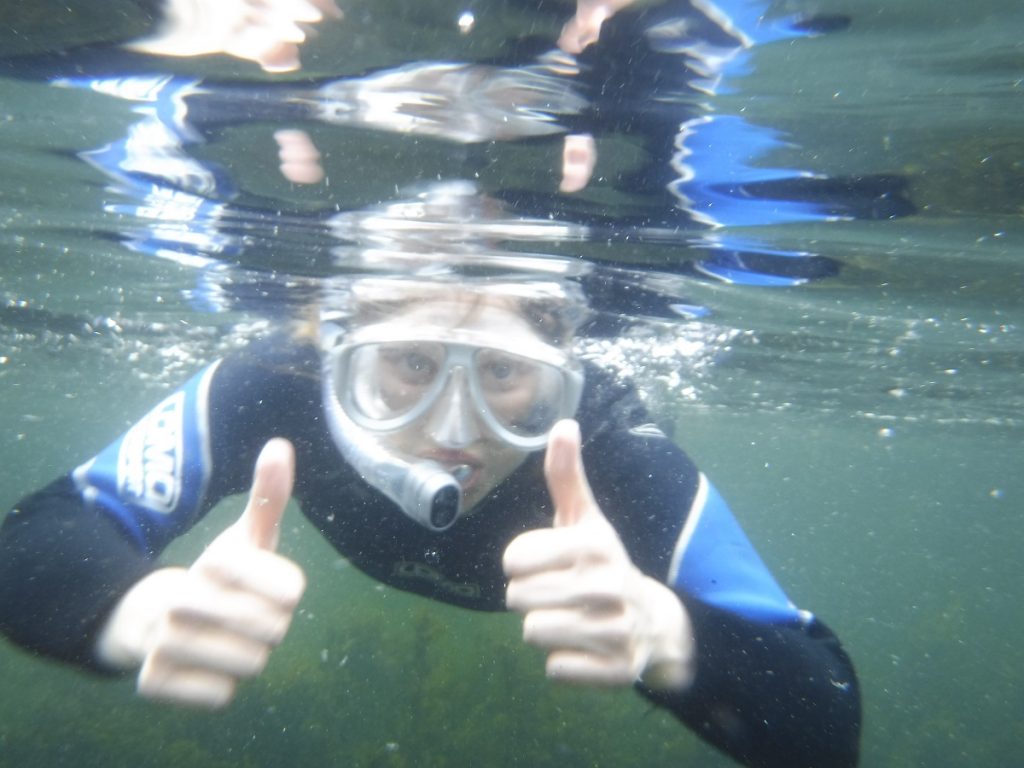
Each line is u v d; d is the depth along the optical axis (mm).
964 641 4559
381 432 519
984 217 798
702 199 763
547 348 524
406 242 912
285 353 583
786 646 414
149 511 496
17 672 2566
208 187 821
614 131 626
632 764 1974
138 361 2203
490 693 2092
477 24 489
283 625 306
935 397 2123
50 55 573
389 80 569
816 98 573
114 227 1015
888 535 15836
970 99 570
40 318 1690
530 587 332
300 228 911
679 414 2918
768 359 1710
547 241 886
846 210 792
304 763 1962
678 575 482
